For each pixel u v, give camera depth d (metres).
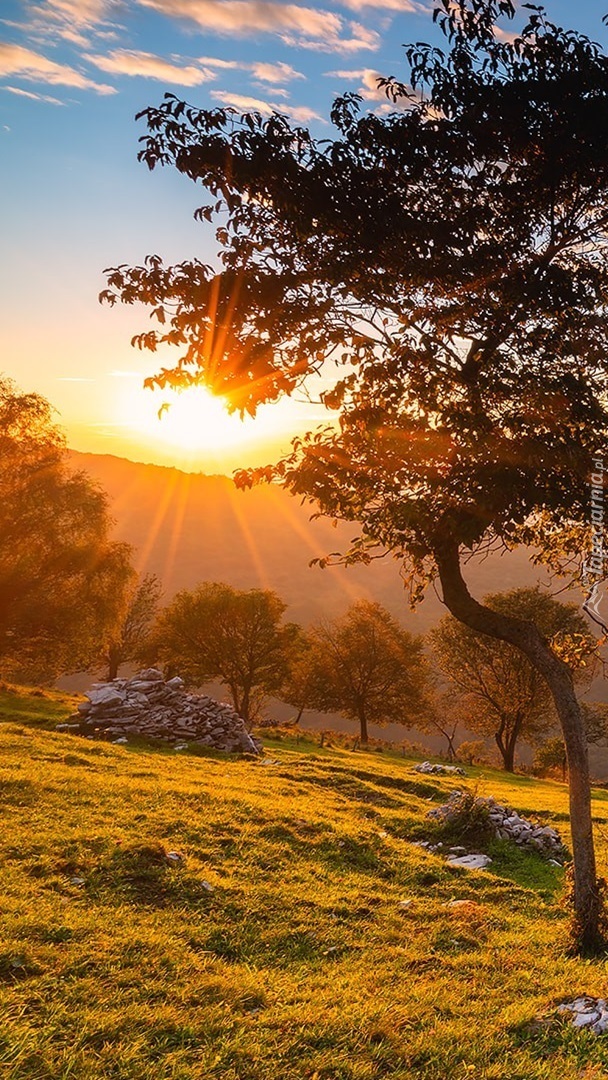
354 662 71.25
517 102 9.73
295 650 74.81
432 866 16.39
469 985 9.47
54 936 9.02
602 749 139.75
